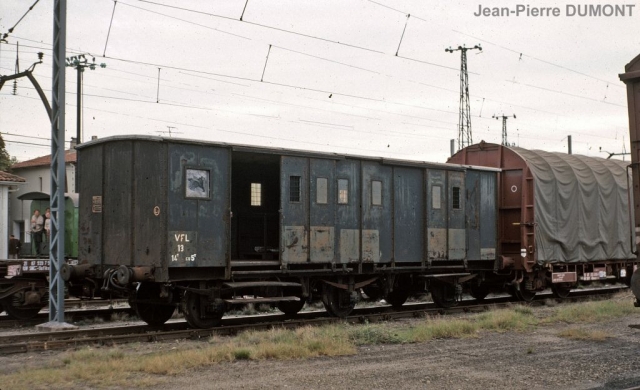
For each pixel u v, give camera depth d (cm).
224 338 1380
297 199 1638
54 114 1551
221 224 1509
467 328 1462
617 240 2397
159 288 1527
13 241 2475
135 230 1440
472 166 2062
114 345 1236
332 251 1702
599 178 2364
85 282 1554
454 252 1997
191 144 1468
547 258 2161
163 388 918
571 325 1584
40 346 1223
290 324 1555
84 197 1568
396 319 1748
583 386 937
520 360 1133
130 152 1459
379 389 916
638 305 1128
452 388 923
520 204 2161
